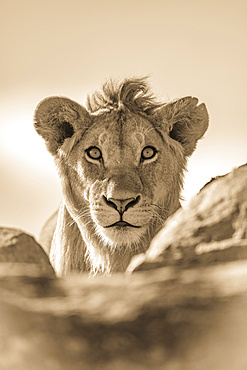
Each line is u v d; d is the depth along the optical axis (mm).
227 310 3775
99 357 3848
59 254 13148
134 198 11562
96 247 12312
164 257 4730
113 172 11945
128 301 3879
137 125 12398
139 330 3818
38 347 3857
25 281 4047
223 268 4195
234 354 3773
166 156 12539
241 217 4910
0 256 5754
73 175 12633
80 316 3846
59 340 3838
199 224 4949
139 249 12016
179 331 3801
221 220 4922
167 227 5070
